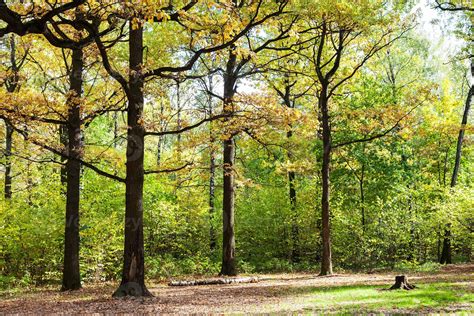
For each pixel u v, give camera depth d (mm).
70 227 14211
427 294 10242
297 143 17125
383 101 24531
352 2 15328
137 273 11648
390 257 23078
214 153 16078
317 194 24766
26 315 9039
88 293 13070
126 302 10570
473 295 9914
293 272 22266
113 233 17375
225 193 18969
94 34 9359
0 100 10906
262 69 19578
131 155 11961
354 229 23094
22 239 16281
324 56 20016
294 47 19641
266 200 25656
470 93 24625
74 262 14203
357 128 18906
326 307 9016
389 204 22891
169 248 22844
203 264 20969
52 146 12523
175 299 11102
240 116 12828
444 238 24062
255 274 20891
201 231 23953
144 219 20516
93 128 22188
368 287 12430
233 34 11125
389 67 27984
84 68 15227
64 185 17844
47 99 11938
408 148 25328
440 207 21500
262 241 25359
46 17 7598
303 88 24359
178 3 13008
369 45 18531
